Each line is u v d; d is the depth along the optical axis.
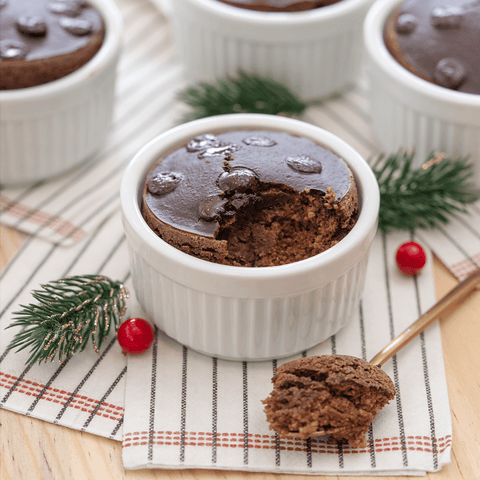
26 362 0.58
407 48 0.64
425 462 0.56
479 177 0.64
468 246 0.63
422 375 0.58
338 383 0.56
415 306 0.61
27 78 0.62
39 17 0.64
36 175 0.65
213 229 0.56
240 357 0.58
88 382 0.58
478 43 0.63
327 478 0.56
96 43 0.64
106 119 0.66
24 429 0.57
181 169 0.58
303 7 0.66
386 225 0.63
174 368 0.59
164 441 0.56
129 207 0.57
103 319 0.59
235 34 0.66
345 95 0.70
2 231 0.64
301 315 0.57
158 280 0.57
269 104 0.66
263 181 0.57
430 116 0.63
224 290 0.56
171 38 0.74
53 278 0.62
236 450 0.56
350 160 0.59
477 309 0.61
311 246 0.58
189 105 0.68
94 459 0.56
